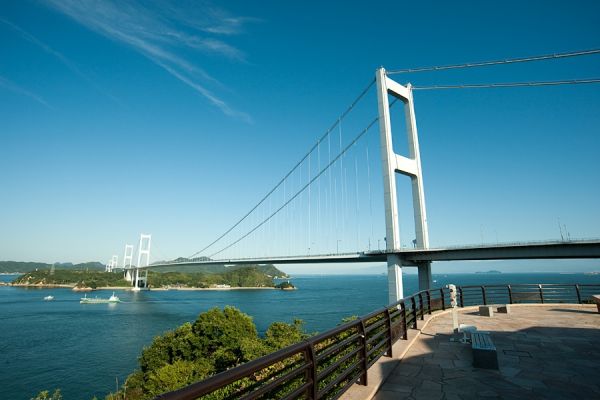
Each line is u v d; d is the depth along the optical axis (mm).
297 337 27109
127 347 41688
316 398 3275
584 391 4816
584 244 26031
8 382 30500
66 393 28422
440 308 12117
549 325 9453
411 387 4941
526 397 4613
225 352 28953
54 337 46906
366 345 4840
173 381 24328
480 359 5789
